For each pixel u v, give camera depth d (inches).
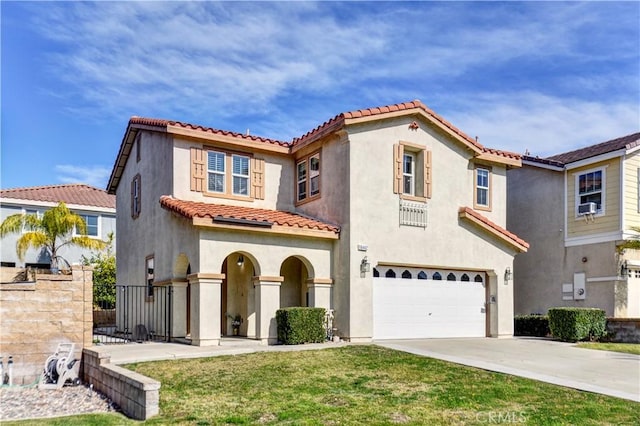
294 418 322.0
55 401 416.2
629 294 786.8
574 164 844.6
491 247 764.6
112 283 1074.1
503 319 759.1
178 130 677.3
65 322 511.5
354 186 650.2
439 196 724.0
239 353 532.1
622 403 351.9
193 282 591.2
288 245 640.4
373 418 322.0
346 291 642.2
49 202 1212.5
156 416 337.4
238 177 729.0
